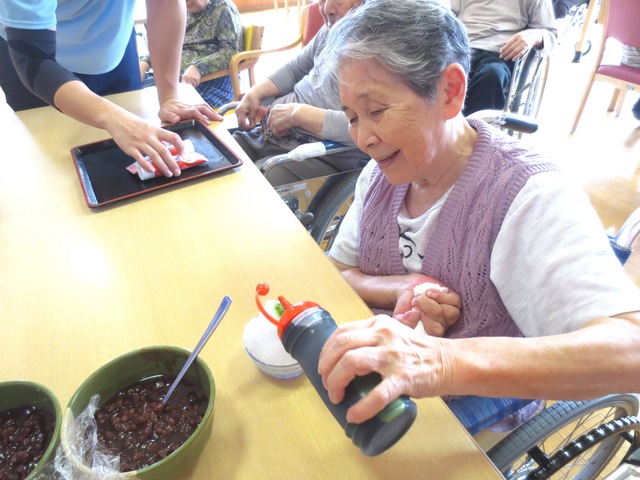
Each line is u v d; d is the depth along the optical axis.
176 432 0.49
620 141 2.79
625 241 0.95
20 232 0.92
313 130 1.44
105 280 0.78
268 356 0.59
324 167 1.50
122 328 0.69
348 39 0.62
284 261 0.80
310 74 1.68
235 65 2.80
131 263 0.82
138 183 1.05
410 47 0.60
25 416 0.51
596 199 2.27
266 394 0.58
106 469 0.45
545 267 0.63
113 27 1.38
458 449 0.51
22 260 0.84
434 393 0.46
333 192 1.51
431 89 0.63
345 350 0.44
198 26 2.87
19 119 1.39
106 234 0.90
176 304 0.72
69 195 1.02
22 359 0.65
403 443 0.52
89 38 1.37
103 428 0.50
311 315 0.48
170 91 1.38
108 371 0.52
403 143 0.67
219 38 2.88
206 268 0.79
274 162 1.31
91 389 0.50
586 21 3.80
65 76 1.16
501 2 2.22
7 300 0.75
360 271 0.96
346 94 0.66
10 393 0.51
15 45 1.14
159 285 0.76
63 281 0.79
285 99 1.74
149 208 0.97
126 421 0.50
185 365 0.52
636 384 0.50
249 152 1.66
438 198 0.79
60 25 1.32
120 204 0.99
